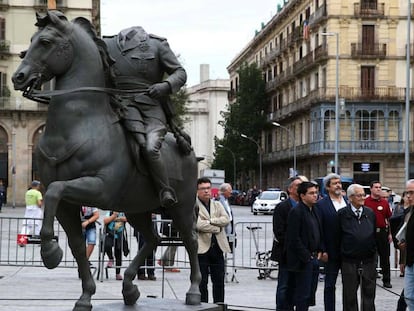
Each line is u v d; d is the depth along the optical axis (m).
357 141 54.47
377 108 54.44
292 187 10.22
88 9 53.16
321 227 9.37
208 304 7.61
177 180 7.38
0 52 52.19
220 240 10.31
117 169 6.59
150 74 7.18
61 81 6.54
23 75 6.25
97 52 6.70
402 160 54.62
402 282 14.34
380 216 13.52
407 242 8.62
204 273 10.22
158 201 7.18
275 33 74.69
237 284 13.80
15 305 10.30
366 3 54.78
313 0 59.62
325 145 54.78
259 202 44.69
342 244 9.17
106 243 13.94
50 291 11.90
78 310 6.72
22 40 53.06
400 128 54.56
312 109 57.47
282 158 68.19
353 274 9.09
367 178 55.00
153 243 7.62
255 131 74.81
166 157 7.23
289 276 9.85
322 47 56.00
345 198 11.35
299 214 9.21
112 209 6.90
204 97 119.56
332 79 54.91
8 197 51.91
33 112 52.25
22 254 17.14
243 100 75.12
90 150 6.39
